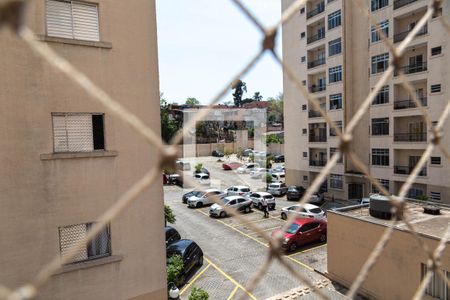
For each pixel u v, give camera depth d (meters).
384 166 25.53
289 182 34.66
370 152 26.64
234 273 14.61
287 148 34.72
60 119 7.95
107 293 8.49
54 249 7.84
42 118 7.68
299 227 17.78
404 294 10.80
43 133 7.70
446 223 11.64
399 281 10.98
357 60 27.83
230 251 17.33
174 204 28.94
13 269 7.42
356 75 27.94
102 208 8.36
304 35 31.94
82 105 8.09
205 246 18.16
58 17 7.88
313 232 18.11
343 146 1.77
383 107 25.45
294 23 33.03
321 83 31.19
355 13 27.73
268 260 1.68
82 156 8.05
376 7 25.70
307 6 31.42
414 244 10.50
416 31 2.06
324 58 30.09
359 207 14.69
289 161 34.53
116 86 8.48
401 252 10.93
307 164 32.06
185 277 14.21
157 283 9.25
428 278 2.12
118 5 8.52
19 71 7.42
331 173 30.08
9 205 7.37
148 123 8.94
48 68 7.71
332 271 13.80
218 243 18.61
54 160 7.79
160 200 9.30
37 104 7.61
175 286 12.22
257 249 17.55
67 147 8.05
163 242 9.38
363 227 12.32
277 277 14.09
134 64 8.73
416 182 23.50
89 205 8.21
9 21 1.00
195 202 27.27
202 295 10.66
